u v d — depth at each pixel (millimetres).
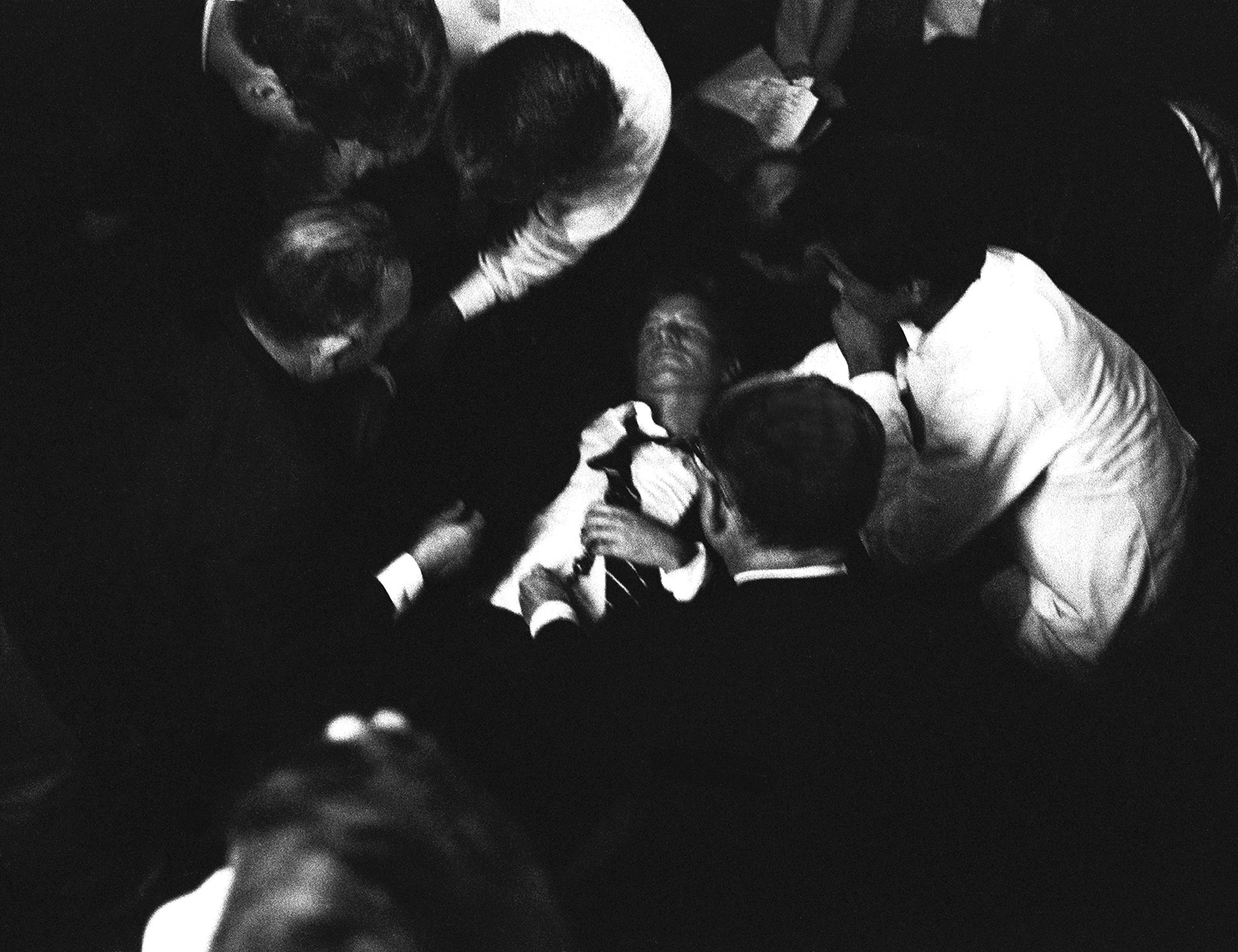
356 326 1821
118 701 1858
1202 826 1946
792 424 1528
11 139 1796
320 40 1801
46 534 1802
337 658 1862
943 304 1857
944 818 1754
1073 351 1870
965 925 1799
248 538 1856
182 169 1816
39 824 1876
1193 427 1972
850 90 1922
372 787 963
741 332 1917
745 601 1600
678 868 1694
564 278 1914
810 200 1866
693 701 1626
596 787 1718
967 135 1907
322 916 854
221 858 1820
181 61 1809
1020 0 1896
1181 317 1925
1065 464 1902
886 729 1689
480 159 1885
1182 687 1992
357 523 1903
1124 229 1903
